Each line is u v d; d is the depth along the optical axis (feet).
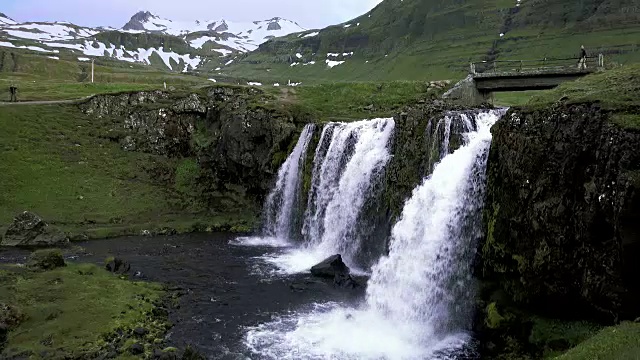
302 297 106.32
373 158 138.41
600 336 56.44
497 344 76.89
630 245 56.24
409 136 125.49
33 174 193.06
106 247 151.84
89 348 75.56
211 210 204.13
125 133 231.71
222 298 105.09
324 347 80.74
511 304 79.30
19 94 266.98
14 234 148.66
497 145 84.23
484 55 572.51
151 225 180.86
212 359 75.51
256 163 199.11
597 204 61.93
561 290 69.97
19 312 82.23
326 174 160.15
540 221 71.72
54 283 100.07
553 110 73.36
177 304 99.81
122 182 207.92
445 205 95.66
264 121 196.54
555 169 70.54
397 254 103.30
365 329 89.30
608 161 60.70
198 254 146.30
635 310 58.95
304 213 167.63
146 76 518.78
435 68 593.42
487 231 84.99
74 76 546.26
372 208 136.56
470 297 86.79
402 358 76.59
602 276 62.13
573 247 67.87
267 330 87.66
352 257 140.05
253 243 165.68
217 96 243.19
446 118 112.88
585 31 505.25
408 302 96.48
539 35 555.69
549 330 70.64
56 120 229.25
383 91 247.50
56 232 155.43
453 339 82.94
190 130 237.04
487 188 86.74
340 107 231.09
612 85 83.51
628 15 483.51
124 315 89.20
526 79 173.78
